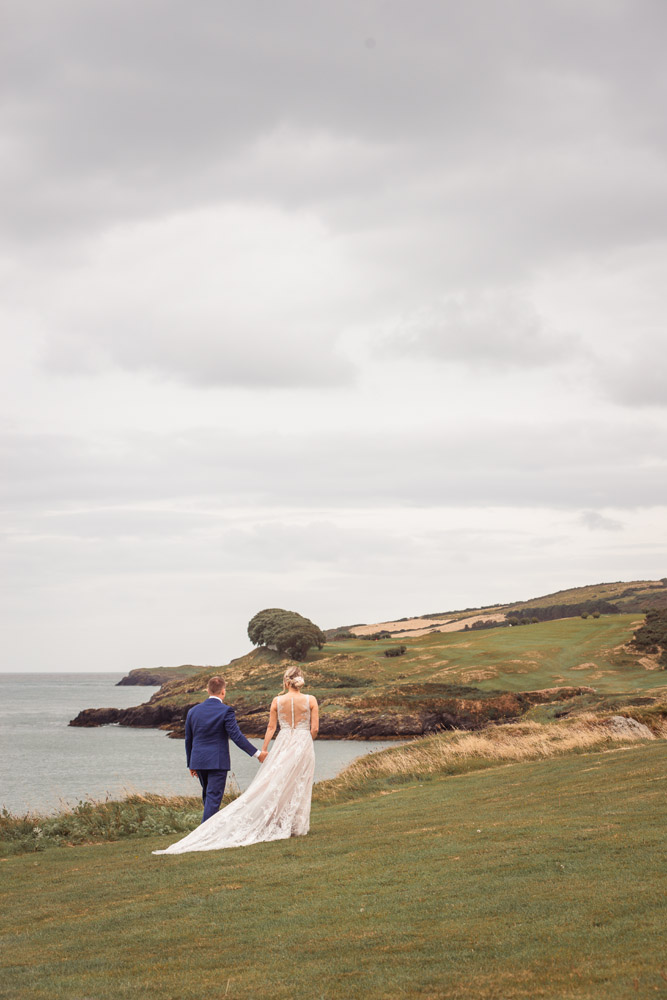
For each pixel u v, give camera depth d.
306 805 10.12
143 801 16.08
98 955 5.39
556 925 4.95
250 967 4.81
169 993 4.43
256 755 10.20
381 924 5.45
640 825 8.09
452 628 193.38
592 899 5.43
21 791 41.03
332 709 85.31
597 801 10.40
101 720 114.19
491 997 3.89
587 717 26.70
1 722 118.75
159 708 110.56
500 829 8.84
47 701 184.88
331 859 8.09
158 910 6.52
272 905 6.34
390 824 10.62
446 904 5.78
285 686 10.37
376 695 90.31
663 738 21.30
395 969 4.49
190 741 10.38
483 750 22.77
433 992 4.05
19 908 7.29
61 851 11.26
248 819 9.84
